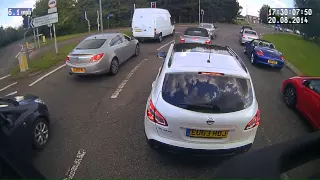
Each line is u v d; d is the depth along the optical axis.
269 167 1.51
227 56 4.14
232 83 3.41
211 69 3.49
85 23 54.97
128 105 5.93
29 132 3.82
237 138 3.31
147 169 3.55
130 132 4.61
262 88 7.82
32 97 4.54
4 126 3.31
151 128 3.46
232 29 41.28
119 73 8.88
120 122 5.02
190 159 3.81
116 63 8.77
